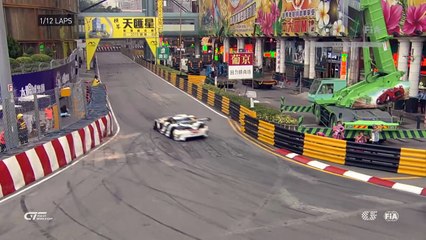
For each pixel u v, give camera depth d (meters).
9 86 16.33
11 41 36.53
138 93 40.66
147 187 13.80
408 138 21.11
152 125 25.23
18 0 42.94
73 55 47.09
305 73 44.22
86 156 18.03
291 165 16.50
